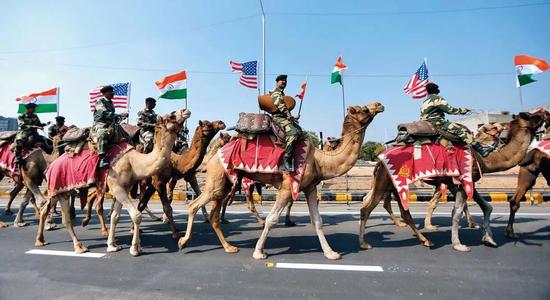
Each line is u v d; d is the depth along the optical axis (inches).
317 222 237.5
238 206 486.9
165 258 235.5
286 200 231.5
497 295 167.6
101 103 257.6
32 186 349.1
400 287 178.4
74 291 177.5
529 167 278.4
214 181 247.8
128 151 250.7
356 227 333.4
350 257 232.7
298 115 243.8
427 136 250.4
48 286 185.0
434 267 209.9
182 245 256.8
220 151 247.8
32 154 348.8
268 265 216.1
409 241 276.2
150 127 347.3
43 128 365.4
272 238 291.9
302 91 319.3
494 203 479.2
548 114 255.1
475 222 346.0
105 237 303.6
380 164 257.6
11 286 185.5
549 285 180.1
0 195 632.4
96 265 221.1
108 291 176.9
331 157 237.5
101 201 312.0
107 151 247.9
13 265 223.0
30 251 257.1
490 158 261.4
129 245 272.5
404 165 249.9
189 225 259.0
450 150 247.4
